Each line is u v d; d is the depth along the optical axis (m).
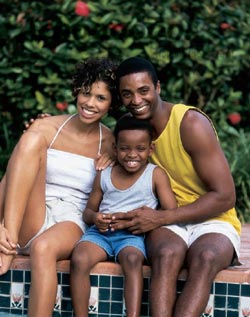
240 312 6.33
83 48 9.98
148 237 6.42
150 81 6.32
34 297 6.22
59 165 6.73
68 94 9.80
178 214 6.36
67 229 6.50
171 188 6.55
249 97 10.98
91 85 6.53
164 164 6.58
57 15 9.86
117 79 6.40
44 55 9.79
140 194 6.49
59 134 6.77
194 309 5.93
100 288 6.41
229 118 10.52
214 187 6.39
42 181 6.61
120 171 6.57
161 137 6.48
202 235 6.36
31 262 6.25
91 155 6.80
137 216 6.33
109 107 6.67
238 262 6.54
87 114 6.59
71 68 9.83
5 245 6.39
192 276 6.06
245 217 9.55
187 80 10.38
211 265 6.09
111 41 9.92
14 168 6.43
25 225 6.59
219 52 10.41
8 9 10.23
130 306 6.12
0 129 10.28
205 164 6.36
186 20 10.17
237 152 10.09
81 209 6.80
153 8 10.23
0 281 6.63
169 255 6.12
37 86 10.09
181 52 10.24
